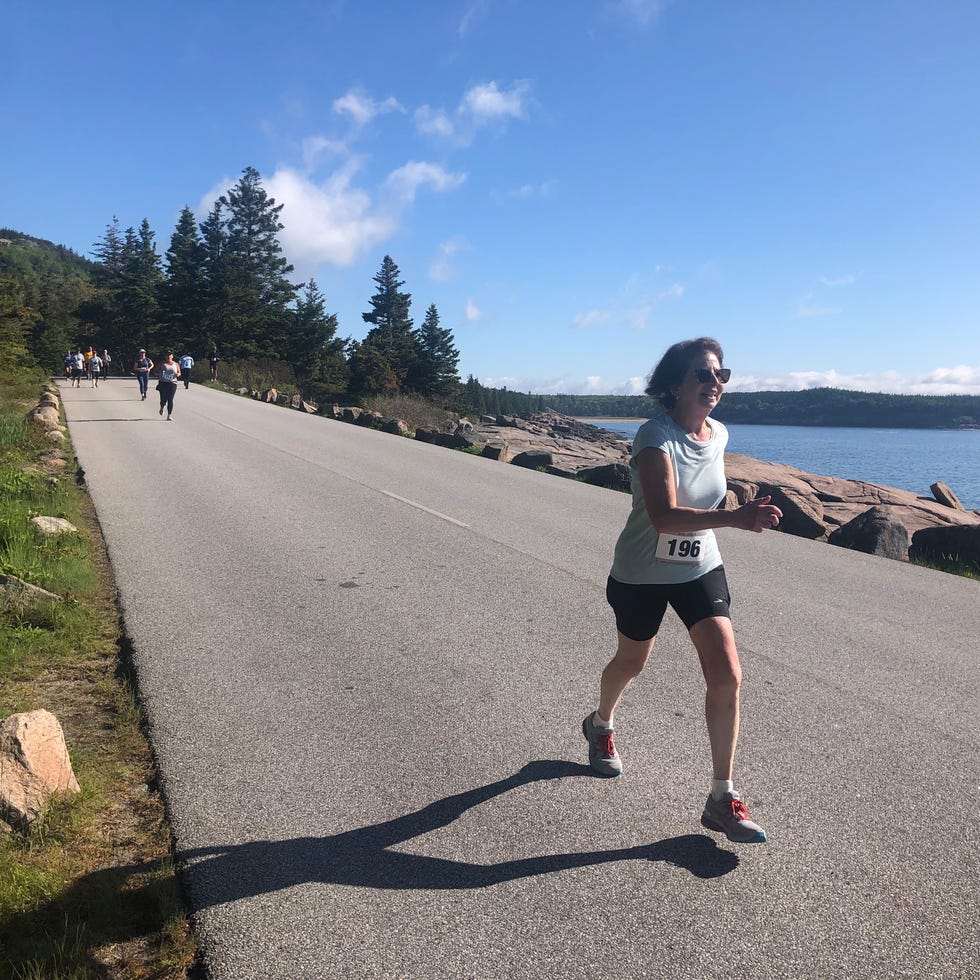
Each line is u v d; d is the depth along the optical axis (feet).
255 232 264.72
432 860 9.52
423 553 25.82
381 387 211.20
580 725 13.44
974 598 23.79
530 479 46.85
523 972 7.70
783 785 11.54
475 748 12.51
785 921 8.50
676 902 8.79
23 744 10.10
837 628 19.89
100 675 15.10
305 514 31.45
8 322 133.80
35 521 24.07
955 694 15.42
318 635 17.60
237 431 64.44
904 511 47.60
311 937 8.14
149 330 233.96
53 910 8.38
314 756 12.10
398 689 14.78
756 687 15.57
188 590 20.61
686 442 10.05
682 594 10.14
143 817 10.41
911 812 10.83
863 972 7.76
